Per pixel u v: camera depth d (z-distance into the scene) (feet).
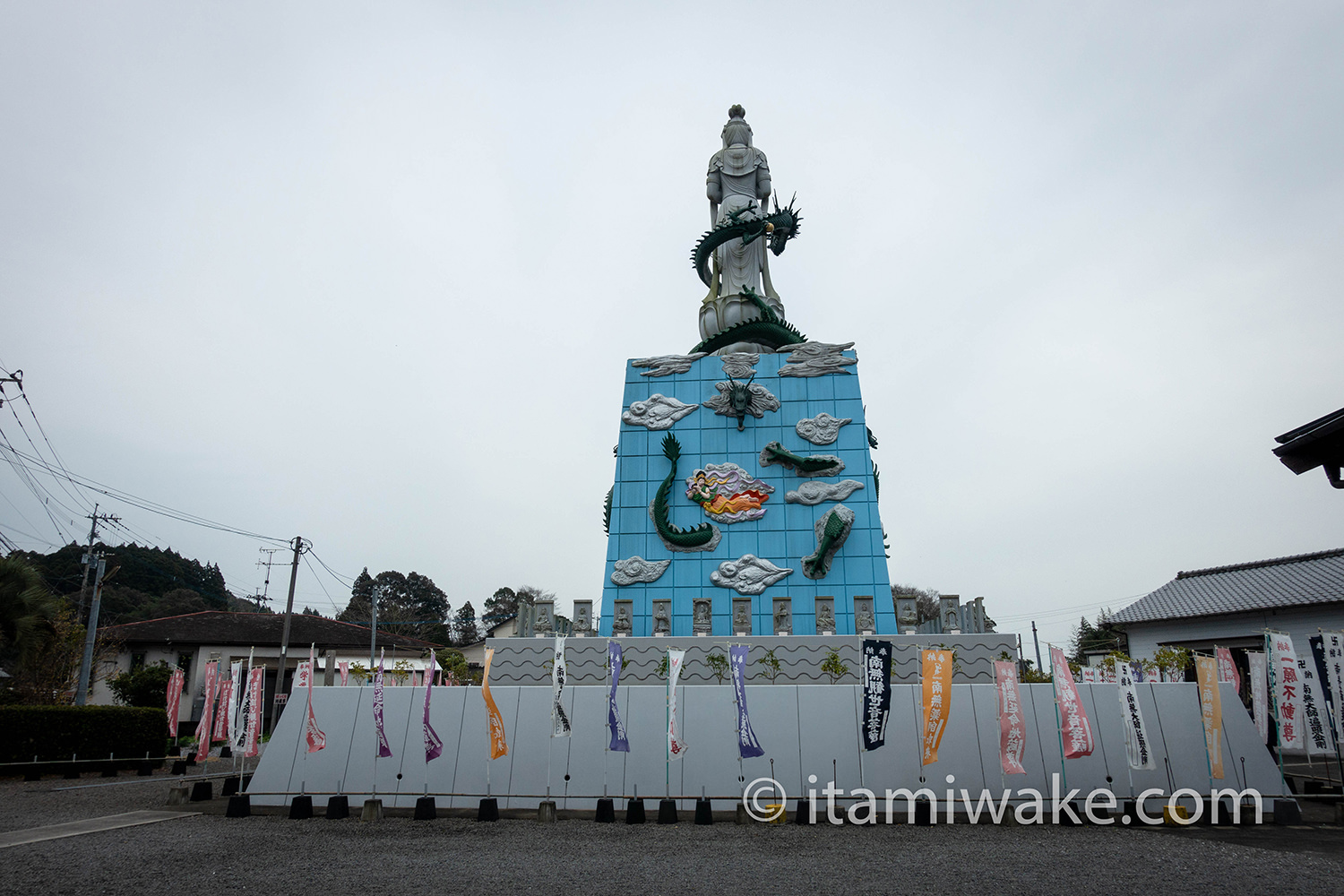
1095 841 58.70
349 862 52.21
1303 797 73.46
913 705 74.43
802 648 90.53
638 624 102.32
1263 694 72.59
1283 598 118.01
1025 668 123.03
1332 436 38.63
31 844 57.77
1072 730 65.77
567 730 69.87
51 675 144.36
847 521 103.30
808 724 74.23
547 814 68.59
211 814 71.56
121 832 62.69
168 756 126.52
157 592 295.48
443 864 51.75
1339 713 64.44
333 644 191.93
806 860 52.70
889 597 101.04
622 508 108.99
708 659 90.58
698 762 73.92
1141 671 86.07
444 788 75.00
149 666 164.66
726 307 124.16
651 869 50.24
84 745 108.58
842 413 111.96
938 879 47.55
